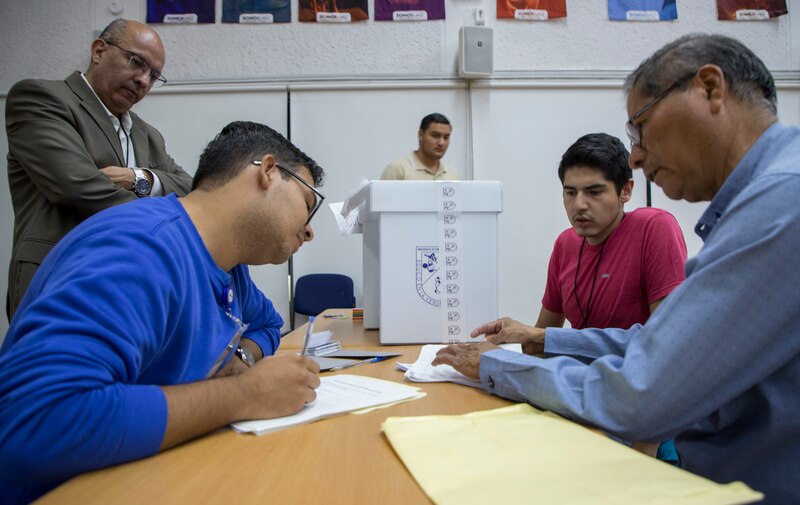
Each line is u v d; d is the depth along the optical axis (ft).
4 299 10.39
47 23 10.43
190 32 10.57
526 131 10.78
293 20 10.66
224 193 2.36
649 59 2.23
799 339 1.73
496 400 2.36
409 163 9.59
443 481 1.40
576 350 2.96
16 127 4.53
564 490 1.33
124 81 5.04
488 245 3.93
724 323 1.71
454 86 10.68
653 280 4.05
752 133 2.07
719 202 2.12
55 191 4.40
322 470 1.54
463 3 10.74
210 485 1.43
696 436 2.28
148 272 1.81
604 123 10.82
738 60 2.05
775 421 1.92
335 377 2.81
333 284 10.38
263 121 10.61
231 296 2.58
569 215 4.37
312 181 2.75
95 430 1.45
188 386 1.81
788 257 1.67
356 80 10.66
